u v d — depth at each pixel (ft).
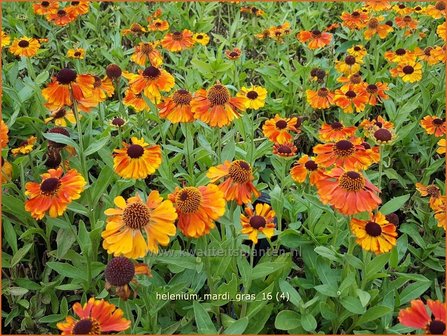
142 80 2.23
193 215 1.46
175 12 4.09
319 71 3.01
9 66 2.99
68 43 3.65
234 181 1.57
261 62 3.63
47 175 1.72
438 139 2.66
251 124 2.25
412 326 1.32
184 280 1.86
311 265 1.88
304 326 1.63
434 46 3.66
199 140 2.11
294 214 2.05
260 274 1.69
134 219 1.40
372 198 1.52
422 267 2.12
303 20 4.00
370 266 1.63
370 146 2.30
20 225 2.18
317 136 2.58
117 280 1.32
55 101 1.83
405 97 2.89
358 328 1.75
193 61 2.98
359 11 3.78
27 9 4.19
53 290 1.92
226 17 4.72
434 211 2.18
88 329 1.25
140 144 1.77
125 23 4.17
